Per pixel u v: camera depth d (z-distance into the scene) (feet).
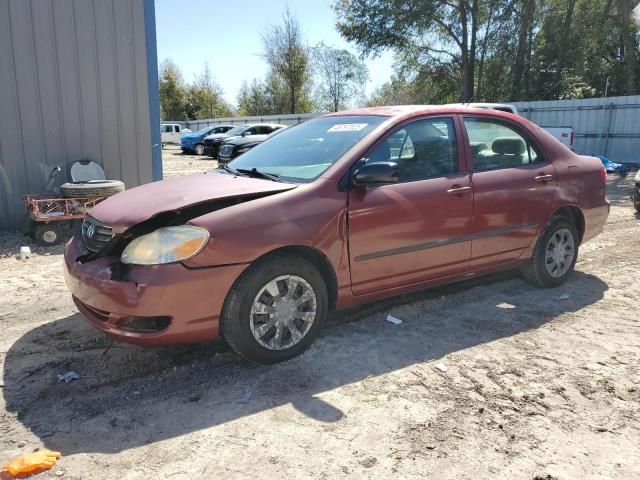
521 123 16.51
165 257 10.52
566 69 105.50
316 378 11.43
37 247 23.89
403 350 12.82
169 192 12.28
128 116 28.58
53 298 16.72
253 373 11.64
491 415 10.09
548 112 71.72
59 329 14.14
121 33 27.73
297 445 9.16
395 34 105.40
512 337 13.62
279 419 9.91
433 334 13.79
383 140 13.39
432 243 13.89
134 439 9.31
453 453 8.96
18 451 8.95
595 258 21.53
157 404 10.44
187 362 12.18
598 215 17.95
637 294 16.97
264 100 179.22
